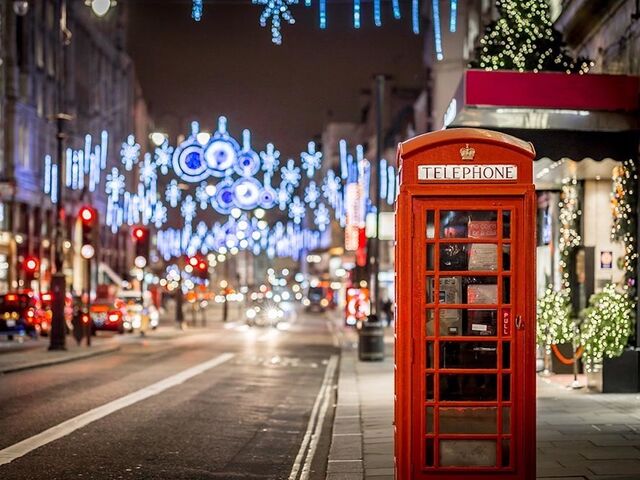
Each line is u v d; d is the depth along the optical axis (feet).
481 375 24.85
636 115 49.73
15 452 35.29
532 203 24.81
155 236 291.58
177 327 169.78
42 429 41.14
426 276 24.91
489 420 24.82
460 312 24.93
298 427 45.21
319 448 38.70
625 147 49.85
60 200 94.73
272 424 45.96
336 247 321.52
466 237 24.91
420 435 24.84
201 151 90.89
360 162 185.16
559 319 59.16
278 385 66.28
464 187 24.90
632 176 53.78
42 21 174.09
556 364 60.34
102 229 227.20
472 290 24.91
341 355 99.40
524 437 24.67
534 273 24.82
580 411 43.39
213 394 58.39
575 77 48.91
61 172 94.94
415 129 187.62
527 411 24.68
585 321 52.75
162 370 76.02
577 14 61.41
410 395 24.88
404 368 24.93
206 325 194.49
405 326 24.94
